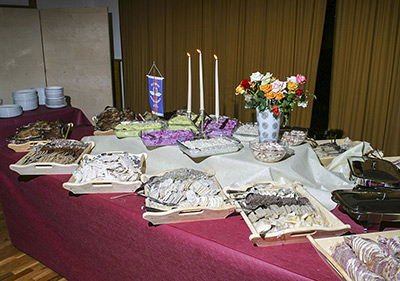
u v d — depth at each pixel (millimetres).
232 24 3438
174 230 1333
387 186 1492
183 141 1877
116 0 4512
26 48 3885
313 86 3055
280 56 3180
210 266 1267
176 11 3881
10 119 2945
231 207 1355
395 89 2615
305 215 1258
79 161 1814
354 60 2762
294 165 1729
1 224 2586
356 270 986
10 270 2055
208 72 3795
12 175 1998
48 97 3459
